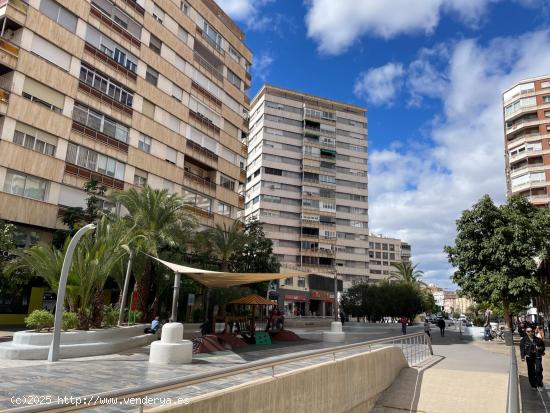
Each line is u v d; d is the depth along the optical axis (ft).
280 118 240.32
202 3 130.21
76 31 88.38
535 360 40.32
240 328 70.49
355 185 250.57
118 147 96.37
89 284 47.70
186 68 120.57
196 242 100.58
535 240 84.58
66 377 27.96
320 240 229.04
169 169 111.04
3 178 73.61
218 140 132.36
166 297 94.12
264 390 19.90
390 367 42.34
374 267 396.16
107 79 95.25
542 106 189.26
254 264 122.21
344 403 30.27
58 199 82.02
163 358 38.09
